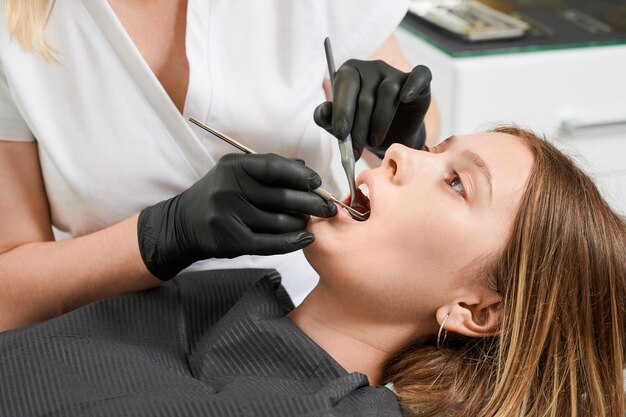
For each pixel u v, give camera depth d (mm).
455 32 1953
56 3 1059
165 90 1130
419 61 2016
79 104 1097
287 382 978
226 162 1000
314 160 1202
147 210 1080
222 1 1104
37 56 1075
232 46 1124
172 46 1120
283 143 1165
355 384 964
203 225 996
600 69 1925
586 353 1046
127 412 896
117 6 1106
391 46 1326
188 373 1016
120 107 1102
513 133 1137
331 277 1022
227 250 1000
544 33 1990
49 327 1019
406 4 1242
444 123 1943
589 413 1044
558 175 1057
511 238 1027
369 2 1204
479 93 1881
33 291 1097
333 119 1047
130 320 1066
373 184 1031
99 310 1057
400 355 1100
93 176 1124
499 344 1040
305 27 1151
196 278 1155
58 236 1380
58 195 1151
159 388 940
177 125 1109
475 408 1037
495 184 1030
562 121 1958
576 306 1041
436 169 1038
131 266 1074
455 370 1068
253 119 1138
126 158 1122
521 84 1896
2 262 1109
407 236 1006
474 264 1024
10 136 1110
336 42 1206
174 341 1063
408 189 1022
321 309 1074
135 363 975
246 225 989
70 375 951
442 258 1016
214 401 909
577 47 1916
